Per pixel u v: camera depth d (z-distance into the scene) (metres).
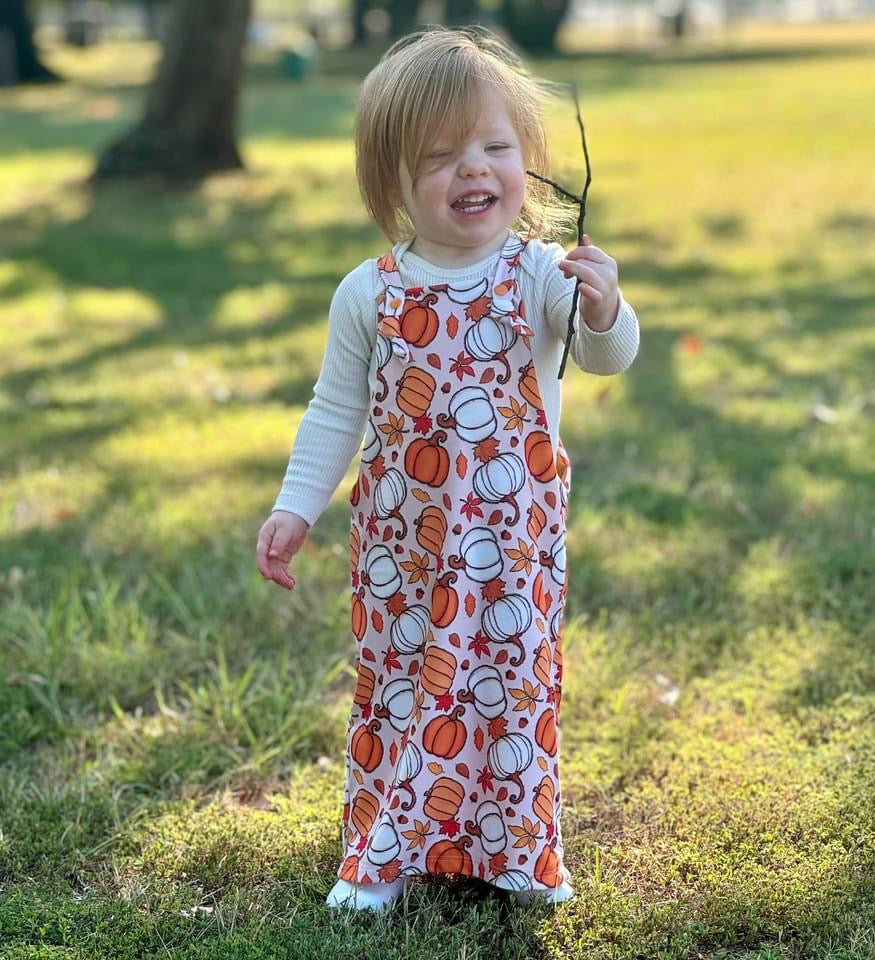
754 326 6.68
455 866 2.32
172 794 2.83
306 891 2.46
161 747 2.99
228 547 4.01
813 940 2.26
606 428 5.11
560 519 2.29
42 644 3.39
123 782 2.87
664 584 3.73
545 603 2.28
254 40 46.50
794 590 3.63
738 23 52.00
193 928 2.36
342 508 4.34
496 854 2.30
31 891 2.46
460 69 2.15
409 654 2.31
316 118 18.53
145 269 8.51
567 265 2.14
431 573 2.26
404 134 2.16
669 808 2.66
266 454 4.89
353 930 2.30
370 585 2.32
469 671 2.26
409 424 2.23
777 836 2.56
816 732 2.95
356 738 2.39
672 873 2.47
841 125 15.33
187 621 3.51
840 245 8.78
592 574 3.78
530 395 2.23
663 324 6.79
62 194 11.47
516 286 2.23
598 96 20.25
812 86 20.91
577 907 2.36
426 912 2.36
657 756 2.88
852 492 4.32
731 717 3.03
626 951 2.26
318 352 6.34
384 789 2.37
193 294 7.76
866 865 2.46
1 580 3.81
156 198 11.23
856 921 2.30
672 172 12.19
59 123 19.12
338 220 10.16
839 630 3.41
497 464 2.21
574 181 2.47
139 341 6.66
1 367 6.20
